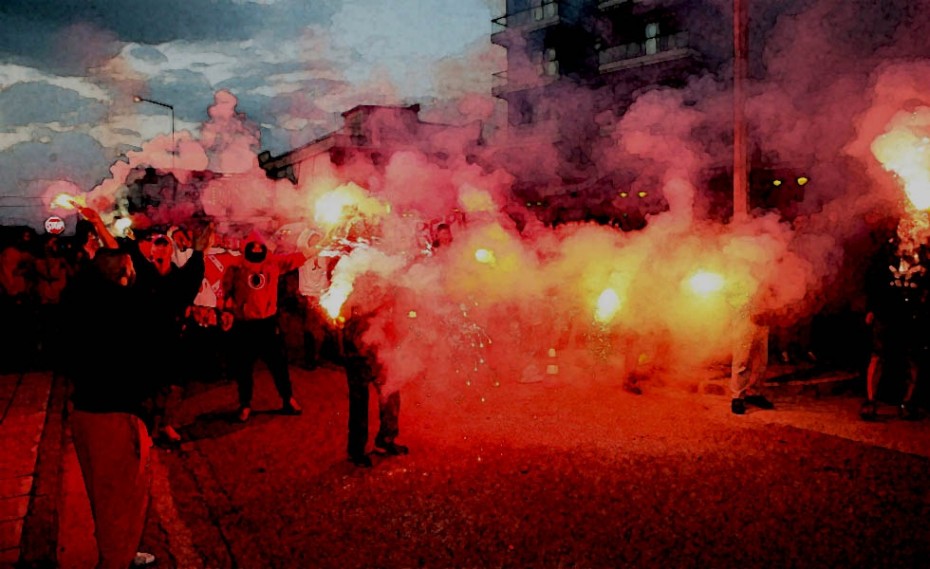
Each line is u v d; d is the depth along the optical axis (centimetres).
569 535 466
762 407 793
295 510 518
